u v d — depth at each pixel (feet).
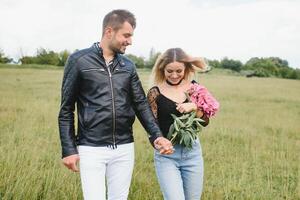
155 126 13.08
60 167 21.31
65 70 12.35
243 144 34.35
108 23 12.18
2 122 37.17
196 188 14.25
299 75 281.95
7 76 124.36
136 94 12.90
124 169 12.66
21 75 133.59
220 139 36.01
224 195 19.85
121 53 12.45
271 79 199.52
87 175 12.25
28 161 21.83
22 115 41.98
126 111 12.51
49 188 17.52
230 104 69.41
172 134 13.65
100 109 12.17
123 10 12.23
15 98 58.13
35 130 33.55
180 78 14.06
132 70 12.72
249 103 73.51
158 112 14.02
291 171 25.80
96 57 12.22
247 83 152.97
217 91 102.83
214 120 46.80
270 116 53.88
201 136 35.99
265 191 20.39
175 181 13.76
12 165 19.66
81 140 12.42
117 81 12.37
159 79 14.24
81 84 12.31
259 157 29.32
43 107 48.26
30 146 26.21
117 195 12.73
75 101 12.59
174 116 13.66
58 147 27.73
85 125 12.28
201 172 14.15
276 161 27.99
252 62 299.99
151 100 14.07
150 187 19.70
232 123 45.19
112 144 12.37
